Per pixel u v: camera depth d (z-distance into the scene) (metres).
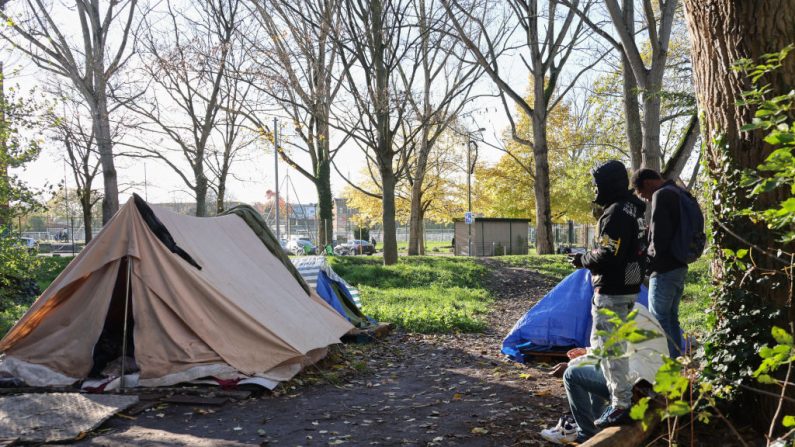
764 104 2.70
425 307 14.33
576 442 4.69
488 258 27.16
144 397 6.34
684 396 4.35
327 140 30.50
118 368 7.00
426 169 36.91
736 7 4.30
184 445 4.96
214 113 25.50
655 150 14.12
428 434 5.21
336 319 9.57
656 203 5.25
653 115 14.00
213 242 8.20
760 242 4.27
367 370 8.13
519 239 40.78
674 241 5.21
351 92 20.83
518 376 7.55
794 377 4.05
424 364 8.65
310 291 9.86
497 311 15.90
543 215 28.88
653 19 13.45
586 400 4.52
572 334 8.23
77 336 6.86
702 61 4.67
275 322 7.50
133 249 6.90
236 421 5.68
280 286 8.73
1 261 10.45
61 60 19.89
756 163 4.28
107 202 20.70
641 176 5.52
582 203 42.62
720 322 4.57
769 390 4.21
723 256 4.53
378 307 14.02
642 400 2.39
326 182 31.41
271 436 5.23
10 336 6.81
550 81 28.39
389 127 23.16
